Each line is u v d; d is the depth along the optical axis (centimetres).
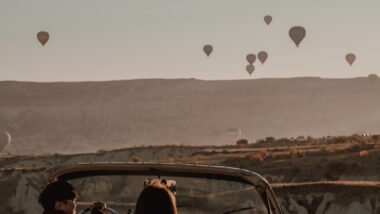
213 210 830
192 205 827
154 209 604
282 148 12062
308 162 8412
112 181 855
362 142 11412
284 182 8144
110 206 854
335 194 5762
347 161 8100
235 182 824
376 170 7788
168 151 13525
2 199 7569
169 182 816
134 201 849
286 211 5825
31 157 14088
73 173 862
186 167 824
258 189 818
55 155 13875
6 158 14025
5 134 15550
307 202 5803
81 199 859
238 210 826
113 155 13575
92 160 13600
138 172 842
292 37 11819
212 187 829
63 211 644
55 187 642
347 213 5647
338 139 13438
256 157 9100
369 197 5656
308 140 14675
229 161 9338
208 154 11500
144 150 13700
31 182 7756
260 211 826
